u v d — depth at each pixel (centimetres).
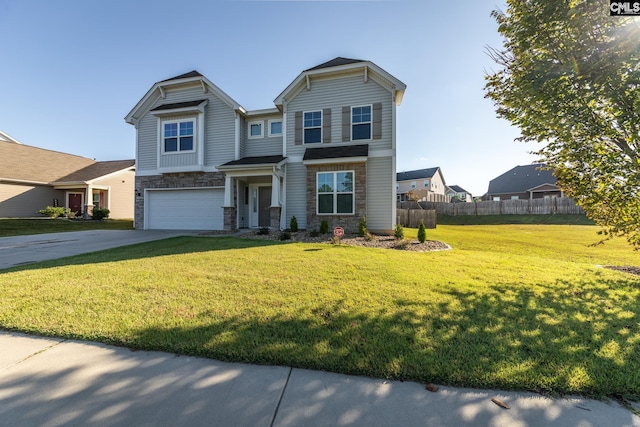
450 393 196
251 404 185
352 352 240
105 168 2334
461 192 5734
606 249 909
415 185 4534
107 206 2170
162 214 1376
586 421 172
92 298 366
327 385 204
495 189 3844
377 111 1137
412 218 1775
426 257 669
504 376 208
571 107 450
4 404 184
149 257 636
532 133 539
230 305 344
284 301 357
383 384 205
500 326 290
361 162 1094
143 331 277
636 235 549
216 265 552
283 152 1235
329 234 1056
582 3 396
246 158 1286
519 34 476
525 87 455
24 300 358
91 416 175
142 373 218
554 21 429
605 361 229
